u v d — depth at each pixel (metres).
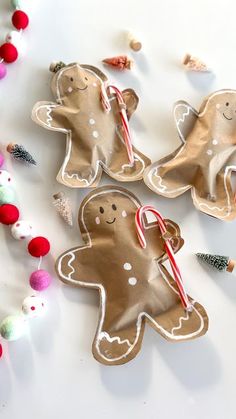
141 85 0.83
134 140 0.81
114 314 0.71
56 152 0.79
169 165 0.77
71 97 0.79
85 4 0.86
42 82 0.82
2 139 0.79
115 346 0.71
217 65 0.85
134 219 0.74
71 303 0.73
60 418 0.70
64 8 0.85
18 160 0.78
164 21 0.86
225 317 0.74
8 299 0.73
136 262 0.72
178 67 0.84
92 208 0.74
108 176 0.79
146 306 0.72
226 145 0.78
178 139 0.81
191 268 0.75
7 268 0.74
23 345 0.72
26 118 0.80
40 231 0.76
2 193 0.75
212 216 0.76
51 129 0.77
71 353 0.72
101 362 0.70
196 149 0.78
